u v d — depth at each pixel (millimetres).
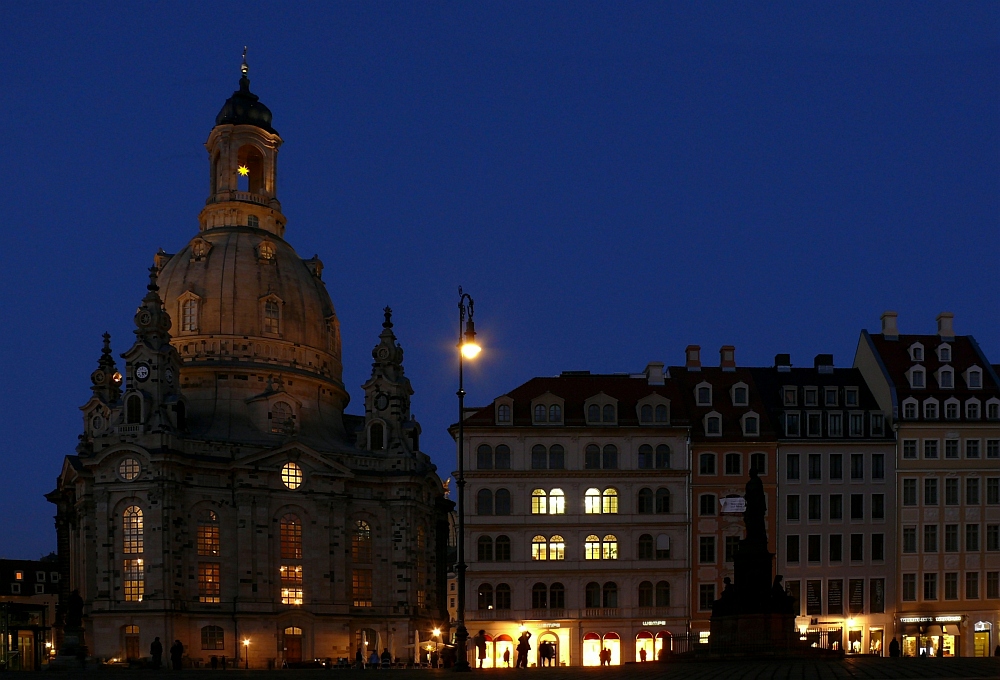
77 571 124125
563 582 105438
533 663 103750
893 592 107062
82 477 121062
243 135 150250
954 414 110688
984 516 109438
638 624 105000
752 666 50344
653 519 106750
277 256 141375
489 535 105438
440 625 137875
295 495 124625
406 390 139625
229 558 120938
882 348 115438
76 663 93250
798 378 115625
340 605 124500
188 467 120000
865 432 110062
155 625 114125
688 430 107875
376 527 130875
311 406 138000
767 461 108000
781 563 106188
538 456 107375
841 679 37281
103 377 134250
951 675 38406
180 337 133875
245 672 60438
